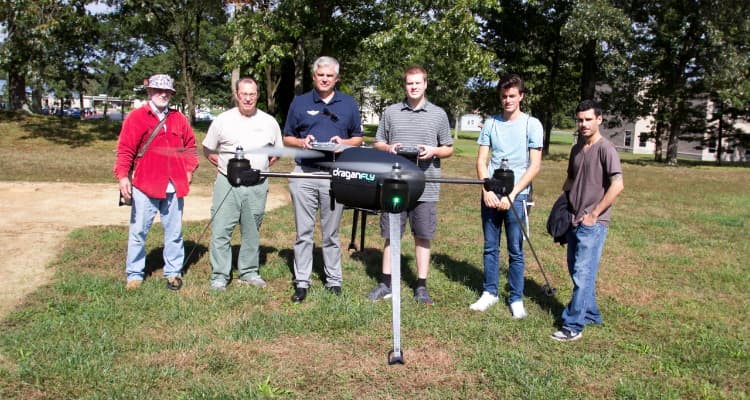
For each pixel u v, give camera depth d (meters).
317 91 4.99
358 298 5.07
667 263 6.79
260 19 20.77
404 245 7.21
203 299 4.90
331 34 23.08
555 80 30.42
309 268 5.05
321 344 4.09
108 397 3.26
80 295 4.93
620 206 11.84
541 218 9.62
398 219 3.39
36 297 4.84
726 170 25.27
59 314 4.47
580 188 4.38
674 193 14.63
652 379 3.71
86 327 4.19
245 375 3.58
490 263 4.94
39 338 3.99
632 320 4.79
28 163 15.42
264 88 29.16
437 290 5.43
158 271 5.71
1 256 6.14
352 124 5.08
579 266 4.32
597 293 5.55
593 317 4.66
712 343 4.30
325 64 4.85
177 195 5.18
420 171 3.37
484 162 4.78
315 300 4.96
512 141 4.63
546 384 3.56
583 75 28.16
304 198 4.94
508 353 3.98
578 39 24.36
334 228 5.09
